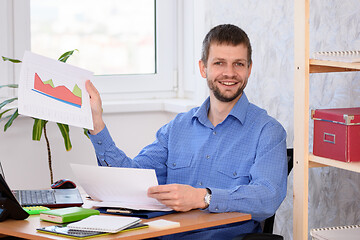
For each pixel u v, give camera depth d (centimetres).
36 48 341
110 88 359
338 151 187
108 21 359
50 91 194
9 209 178
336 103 238
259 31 280
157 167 233
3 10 325
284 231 272
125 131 347
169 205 185
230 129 218
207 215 185
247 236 179
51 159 326
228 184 214
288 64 262
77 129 329
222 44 213
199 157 220
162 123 356
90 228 163
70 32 350
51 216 177
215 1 312
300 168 201
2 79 327
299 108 200
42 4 341
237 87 215
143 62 370
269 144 209
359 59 178
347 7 228
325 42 241
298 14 197
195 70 343
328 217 245
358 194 228
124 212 187
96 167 192
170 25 368
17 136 318
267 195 196
